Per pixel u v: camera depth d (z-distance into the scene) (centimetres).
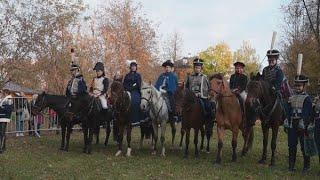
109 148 1634
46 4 3192
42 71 3344
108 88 1531
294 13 3419
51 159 1352
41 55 3262
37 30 3170
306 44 3759
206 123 1492
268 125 1313
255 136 2186
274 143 1310
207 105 1404
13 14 3066
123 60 4169
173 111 1470
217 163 1299
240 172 1184
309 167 1277
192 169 1217
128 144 1444
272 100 1279
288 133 1246
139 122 1453
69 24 3366
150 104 1427
